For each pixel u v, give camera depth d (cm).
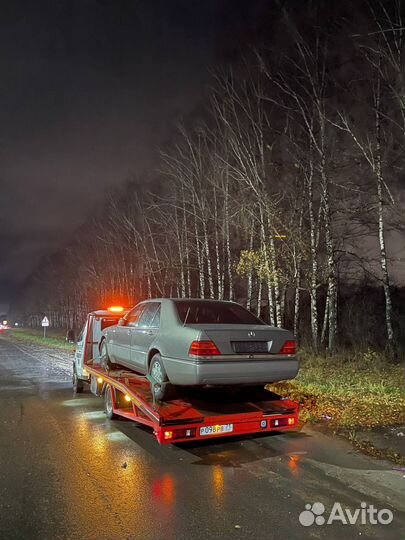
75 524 418
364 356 1300
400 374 1122
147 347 725
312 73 1670
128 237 3266
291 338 669
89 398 1112
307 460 590
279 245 1670
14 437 731
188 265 2423
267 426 648
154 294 3394
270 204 1600
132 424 820
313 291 1655
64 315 6869
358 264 1762
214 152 1997
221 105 1902
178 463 591
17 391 1230
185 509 448
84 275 4544
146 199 2939
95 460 608
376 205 1502
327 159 1630
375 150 1495
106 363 926
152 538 391
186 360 618
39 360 2306
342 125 1617
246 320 730
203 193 2177
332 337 1570
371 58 1457
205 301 745
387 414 788
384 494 482
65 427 798
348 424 742
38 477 544
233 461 596
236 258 2286
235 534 398
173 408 629
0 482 528
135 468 573
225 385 634
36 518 432
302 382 1099
